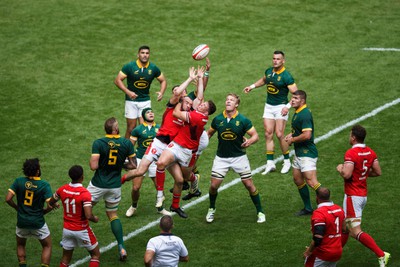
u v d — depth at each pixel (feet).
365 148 102.01
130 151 107.55
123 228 116.88
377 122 148.97
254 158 141.18
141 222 118.83
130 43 188.44
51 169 136.77
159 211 120.78
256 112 157.69
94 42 189.16
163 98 164.04
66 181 132.67
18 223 100.22
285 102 134.00
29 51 185.26
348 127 147.95
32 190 99.60
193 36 191.52
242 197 126.31
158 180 115.65
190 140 112.37
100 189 106.22
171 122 116.26
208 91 166.09
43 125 153.28
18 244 102.89
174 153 112.68
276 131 134.41
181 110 114.42
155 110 158.92
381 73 170.71
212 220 117.80
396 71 171.22
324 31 193.47
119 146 106.11
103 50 185.47
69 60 180.96
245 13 203.62
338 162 135.03
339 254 92.63
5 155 142.10
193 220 118.73
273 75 133.59
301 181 117.08
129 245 111.45
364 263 102.73
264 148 145.18
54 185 131.13
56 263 107.45
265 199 124.77
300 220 116.47
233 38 190.60
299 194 126.21
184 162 113.60
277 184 130.21
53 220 120.78
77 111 158.61
